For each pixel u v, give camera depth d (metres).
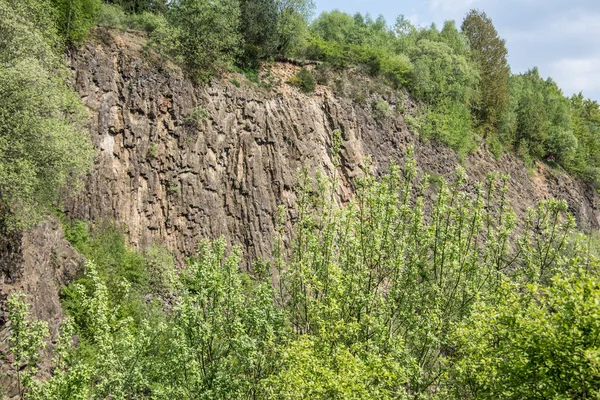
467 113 56.97
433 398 15.60
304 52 48.06
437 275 17.83
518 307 13.55
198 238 32.88
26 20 25.02
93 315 15.44
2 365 17.56
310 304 16.47
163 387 14.63
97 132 31.06
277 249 18.09
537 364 12.19
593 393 10.98
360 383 13.33
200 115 35.53
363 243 17.44
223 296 15.11
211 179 34.72
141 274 28.42
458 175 18.34
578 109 98.44
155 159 32.97
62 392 13.61
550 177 66.81
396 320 17.58
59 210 27.86
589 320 11.17
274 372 15.27
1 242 19.53
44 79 21.58
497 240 18.58
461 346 14.98
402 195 18.48
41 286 21.70
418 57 58.78
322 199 18.36
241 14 43.09
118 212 30.45
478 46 71.88
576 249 16.48
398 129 48.22
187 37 37.38
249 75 41.16
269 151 37.88
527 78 91.12
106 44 33.72
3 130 20.36
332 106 43.69
